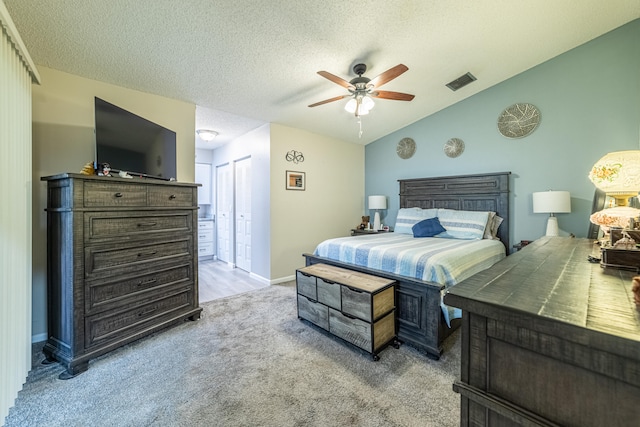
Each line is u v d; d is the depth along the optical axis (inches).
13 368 61.7
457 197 155.9
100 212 77.7
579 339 21.2
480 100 149.0
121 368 75.2
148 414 58.8
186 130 126.8
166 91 115.6
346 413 58.9
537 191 132.0
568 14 99.3
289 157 166.6
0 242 58.2
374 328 79.0
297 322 105.0
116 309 81.4
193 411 59.7
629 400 19.8
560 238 91.0
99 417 58.0
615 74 113.0
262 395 64.6
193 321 105.8
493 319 26.4
